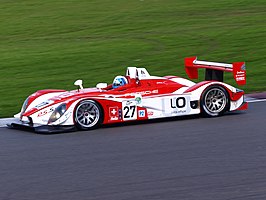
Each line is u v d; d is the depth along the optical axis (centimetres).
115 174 1922
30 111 2759
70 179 1888
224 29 6175
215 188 1733
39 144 2420
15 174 1980
